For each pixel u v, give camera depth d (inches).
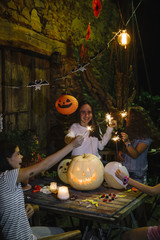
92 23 278.8
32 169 79.8
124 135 125.4
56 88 230.4
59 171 133.0
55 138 228.8
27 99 199.5
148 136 129.8
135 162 132.1
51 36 219.8
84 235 112.1
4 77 173.3
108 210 99.0
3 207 78.0
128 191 119.6
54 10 222.8
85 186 116.5
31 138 169.6
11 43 173.5
